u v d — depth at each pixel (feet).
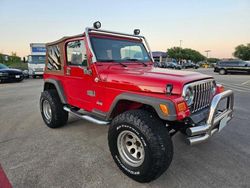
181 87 7.58
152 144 7.37
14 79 43.24
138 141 8.05
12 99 24.67
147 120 7.63
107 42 11.18
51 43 13.69
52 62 13.98
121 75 9.12
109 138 8.87
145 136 7.47
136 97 8.16
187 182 8.19
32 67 54.08
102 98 10.00
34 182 8.16
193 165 9.45
